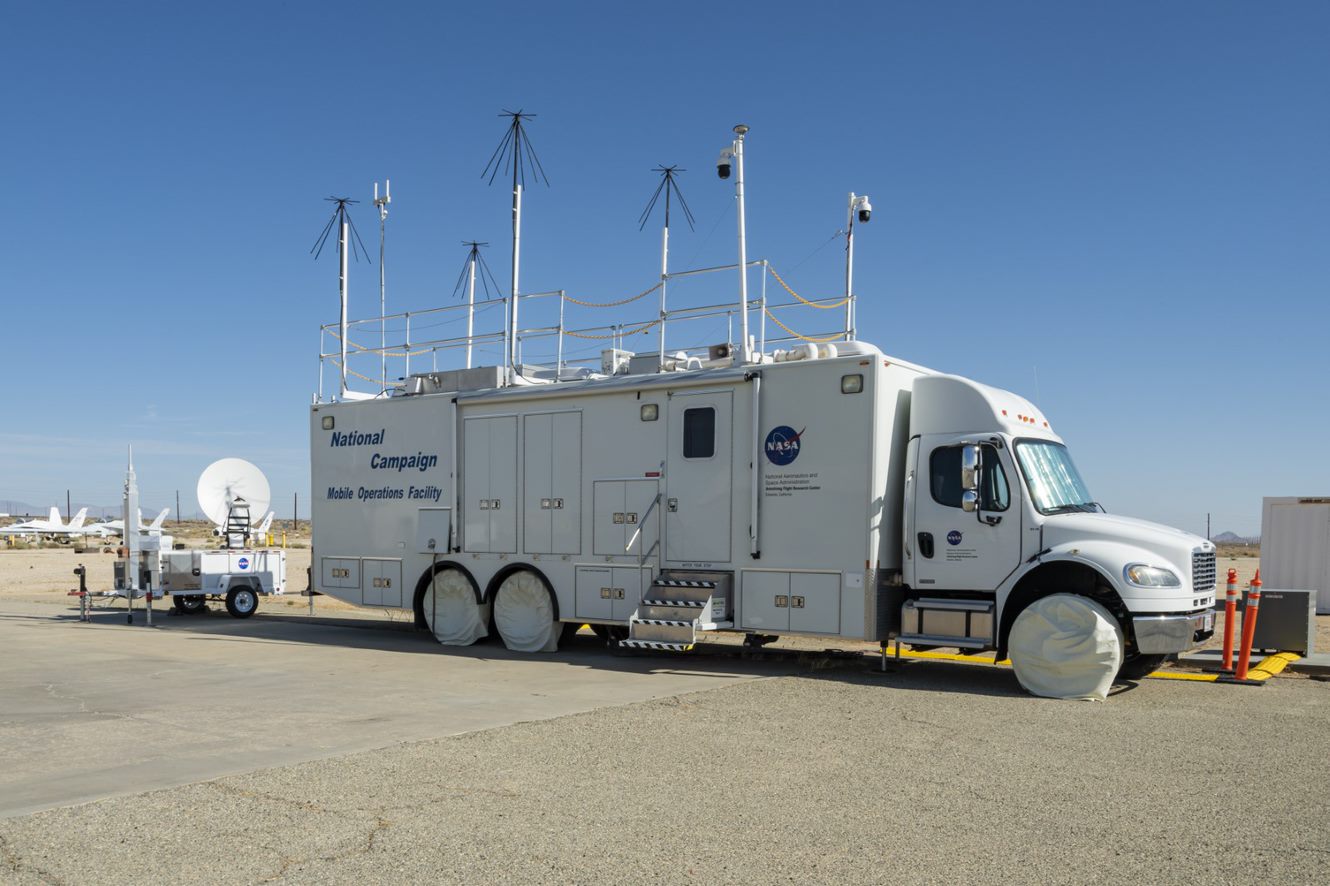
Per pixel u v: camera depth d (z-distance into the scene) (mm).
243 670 11742
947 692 10242
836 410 11344
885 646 11594
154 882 4621
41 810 5703
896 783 6527
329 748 7391
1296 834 5488
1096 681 9773
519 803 5961
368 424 15508
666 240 14609
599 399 13141
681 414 12469
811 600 11398
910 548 11164
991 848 5230
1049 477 11062
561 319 14508
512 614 13734
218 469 20828
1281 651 12367
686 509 12344
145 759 7012
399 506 15031
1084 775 6773
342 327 16344
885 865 4957
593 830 5457
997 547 10680
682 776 6648
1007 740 7898
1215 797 6227
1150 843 5324
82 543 73375
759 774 6730
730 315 12859
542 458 13586
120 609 20984
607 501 12984
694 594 11984
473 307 15375
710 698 9766
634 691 10203
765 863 4969
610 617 12852
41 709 9086
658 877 4758
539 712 8938
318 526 16031
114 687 10414
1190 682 10883
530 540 13625
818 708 9250
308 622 18359
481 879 4707
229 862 4891
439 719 8578
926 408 11344
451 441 14461
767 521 11734
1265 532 21766
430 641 14984
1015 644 10227
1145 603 9836
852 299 12992
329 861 4922
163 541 19156
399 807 5840
